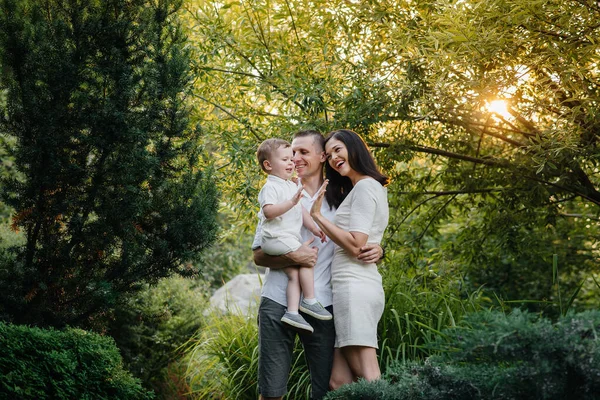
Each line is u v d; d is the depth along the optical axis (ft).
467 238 19.65
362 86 15.10
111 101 12.12
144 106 12.79
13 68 11.89
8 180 11.98
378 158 17.01
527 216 18.06
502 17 12.81
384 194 10.86
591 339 7.39
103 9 12.58
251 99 17.51
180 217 12.73
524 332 7.47
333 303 10.62
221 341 15.80
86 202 12.23
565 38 13.07
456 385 8.12
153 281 13.07
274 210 10.52
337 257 10.77
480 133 18.06
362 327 10.26
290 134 15.34
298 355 13.85
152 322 18.57
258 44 16.61
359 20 15.84
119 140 12.02
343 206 10.78
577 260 23.26
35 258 12.27
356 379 10.55
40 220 12.08
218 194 13.52
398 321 12.80
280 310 10.85
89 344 10.93
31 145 11.89
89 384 10.65
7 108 11.98
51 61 11.73
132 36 12.65
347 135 10.94
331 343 10.89
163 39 13.21
